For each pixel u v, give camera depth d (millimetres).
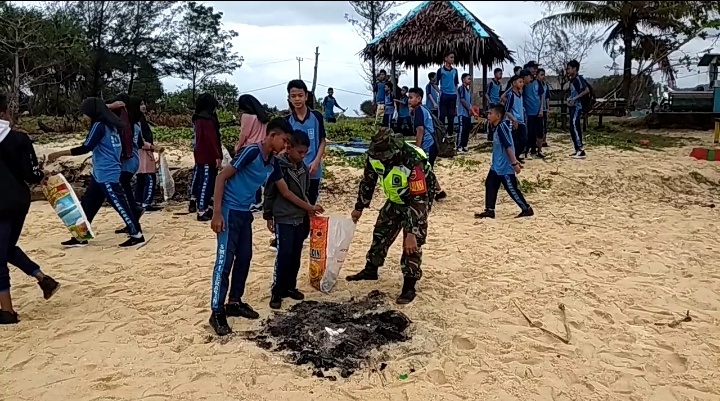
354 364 4504
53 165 11555
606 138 16406
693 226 8672
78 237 6379
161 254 7203
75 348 4785
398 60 23047
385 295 5777
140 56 36688
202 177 8750
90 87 34062
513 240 7855
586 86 13258
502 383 4309
